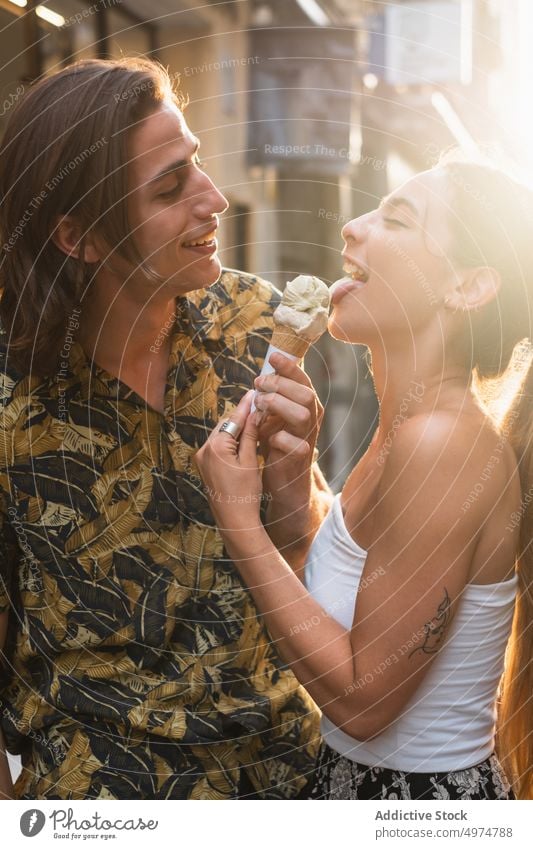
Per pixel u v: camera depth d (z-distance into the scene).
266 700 1.77
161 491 1.70
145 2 4.98
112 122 1.50
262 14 6.58
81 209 1.54
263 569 1.54
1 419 1.62
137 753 1.71
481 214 1.51
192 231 1.59
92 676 1.70
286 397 1.61
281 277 6.94
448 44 6.66
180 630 1.74
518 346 1.62
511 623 1.62
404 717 1.56
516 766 1.76
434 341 1.53
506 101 5.27
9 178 1.57
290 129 6.75
